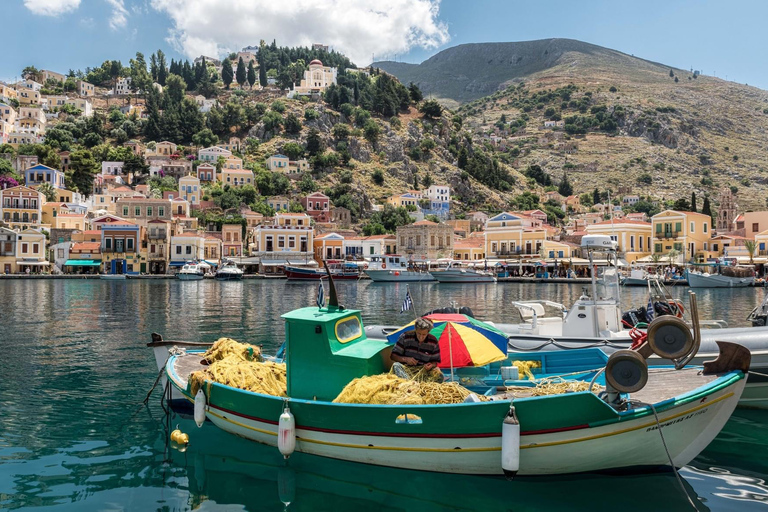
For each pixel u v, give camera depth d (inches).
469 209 6063.0
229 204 4741.6
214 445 392.8
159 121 6501.0
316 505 300.2
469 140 7534.5
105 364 671.8
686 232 3026.6
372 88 7475.4
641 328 617.9
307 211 4874.5
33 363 677.3
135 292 1995.6
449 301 1701.5
